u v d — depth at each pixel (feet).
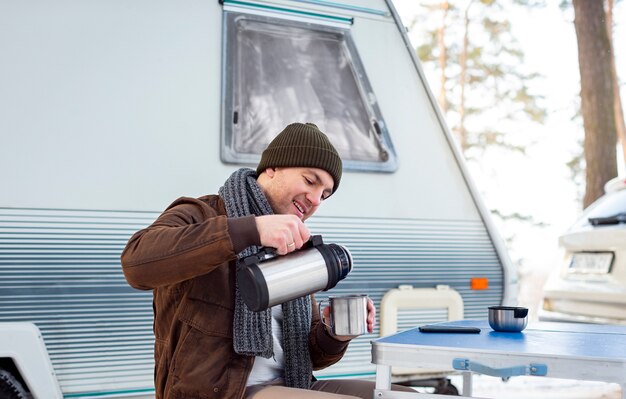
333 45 10.83
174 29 9.66
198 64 9.76
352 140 10.66
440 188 11.12
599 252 13.88
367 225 10.48
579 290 14.01
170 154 9.41
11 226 8.51
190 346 5.38
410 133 11.07
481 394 16.19
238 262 5.41
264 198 5.82
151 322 9.14
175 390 5.32
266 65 10.26
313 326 6.45
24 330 8.41
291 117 10.32
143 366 9.07
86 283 8.80
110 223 8.96
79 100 9.00
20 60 8.79
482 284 11.21
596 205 15.23
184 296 5.49
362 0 11.11
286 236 4.91
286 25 10.49
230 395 5.27
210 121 9.71
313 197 5.86
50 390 8.48
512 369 4.69
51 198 8.71
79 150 8.92
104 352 8.86
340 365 10.16
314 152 5.74
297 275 5.07
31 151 8.70
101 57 9.18
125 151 9.15
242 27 10.18
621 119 35.63
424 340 5.39
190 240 4.89
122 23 9.36
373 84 10.98
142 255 4.97
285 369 5.99
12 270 8.46
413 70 11.29
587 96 32.78
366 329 5.77
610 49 33.40
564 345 5.13
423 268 10.80
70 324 8.70
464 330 6.03
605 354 4.63
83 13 9.16
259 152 9.98
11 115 8.67
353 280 10.27
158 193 9.27
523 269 45.21
